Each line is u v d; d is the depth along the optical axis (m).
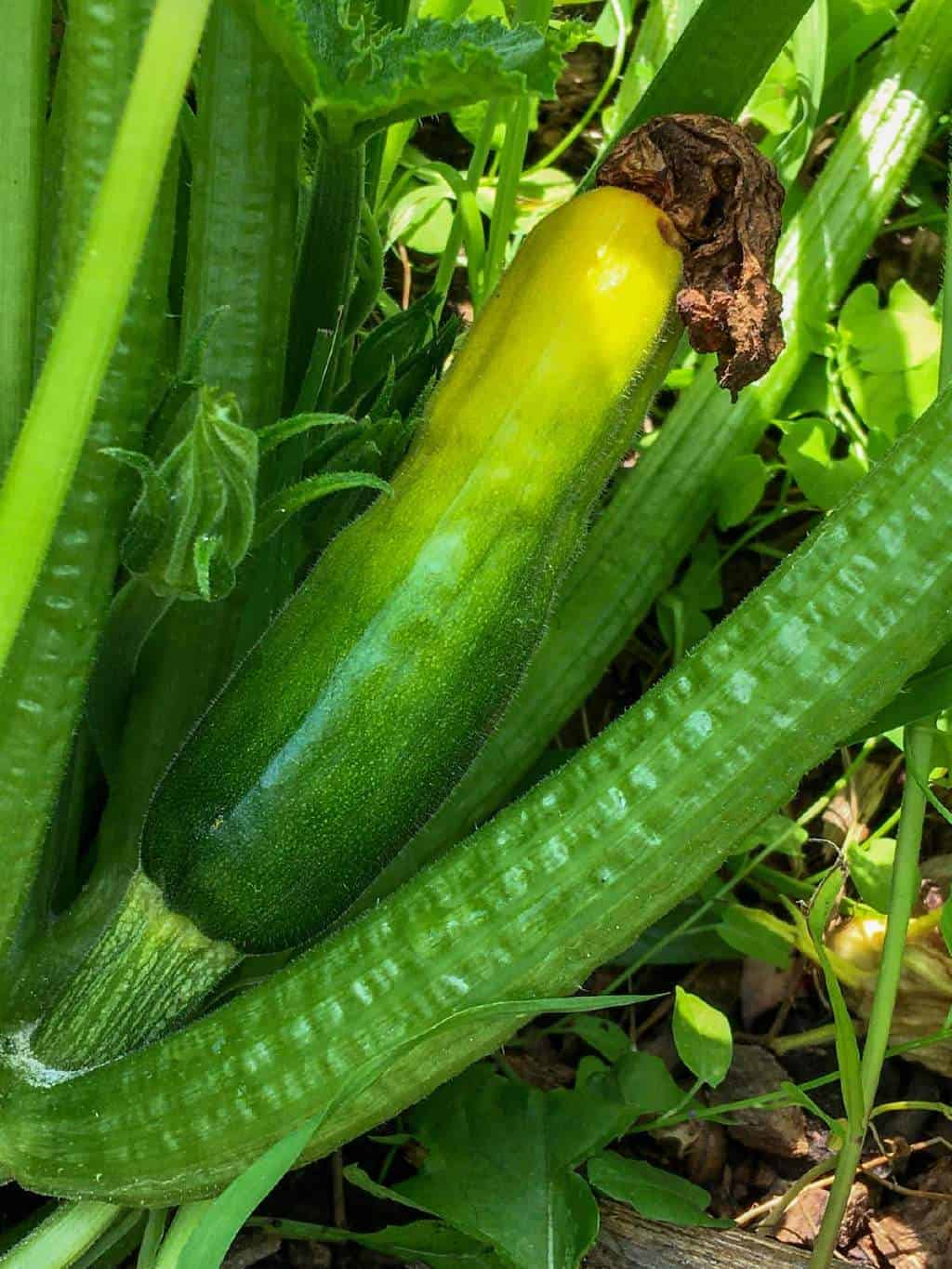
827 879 0.39
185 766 0.27
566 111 0.55
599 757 0.26
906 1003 0.40
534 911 0.26
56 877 0.32
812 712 0.25
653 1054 0.41
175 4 0.19
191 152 0.33
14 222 0.26
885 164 0.44
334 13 0.24
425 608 0.27
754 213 0.28
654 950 0.39
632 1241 0.35
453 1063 0.27
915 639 0.25
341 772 0.27
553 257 0.27
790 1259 0.35
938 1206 0.39
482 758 0.38
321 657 0.27
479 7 0.46
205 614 0.31
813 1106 0.32
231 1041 0.26
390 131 0.42
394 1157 0.38
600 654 0.40
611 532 0.41
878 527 0.25
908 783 0.33
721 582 0.48
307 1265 0.37
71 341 0.21
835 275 0.44
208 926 0.28
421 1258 0.34
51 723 0.26
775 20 0.30
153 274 0.24
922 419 0.25
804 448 0.44
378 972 0.26
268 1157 0.24
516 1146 0.33
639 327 0.27
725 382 0.29
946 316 0.33
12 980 0.30
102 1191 0.28
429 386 0.32
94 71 0.24
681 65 0.31
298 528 0.32
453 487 0.27
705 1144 0.40
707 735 0.25
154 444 0.25
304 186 0.37
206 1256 0.23
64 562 0.25
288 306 0.31
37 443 0.21
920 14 0.44
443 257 0.44
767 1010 0.42
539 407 0.27
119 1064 0.28
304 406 0.32
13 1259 0.29
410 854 0.36
